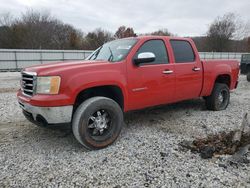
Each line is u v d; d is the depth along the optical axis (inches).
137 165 132.0
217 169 127.1
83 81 142.9
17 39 1782.7
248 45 1991.9
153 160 137.3
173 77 191.5
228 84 256.4
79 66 147.5
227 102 253.9
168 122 207.8
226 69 243.0
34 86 142.9
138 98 171.5
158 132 182.4
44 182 116.3
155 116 226.4
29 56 1105.4
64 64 153.2
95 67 150.2
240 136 156.8
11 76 737.0
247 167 128.6
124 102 163.9
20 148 154.3
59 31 2084.2
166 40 192.4
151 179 118.6
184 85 201.9
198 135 175.5
